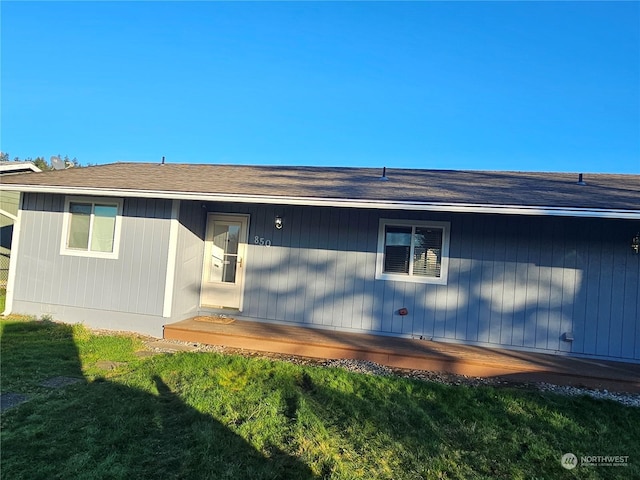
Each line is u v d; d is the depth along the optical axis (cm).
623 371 608
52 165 1275
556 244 721
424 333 768
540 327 721
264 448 351
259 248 862
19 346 634
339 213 821
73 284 823
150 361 586
